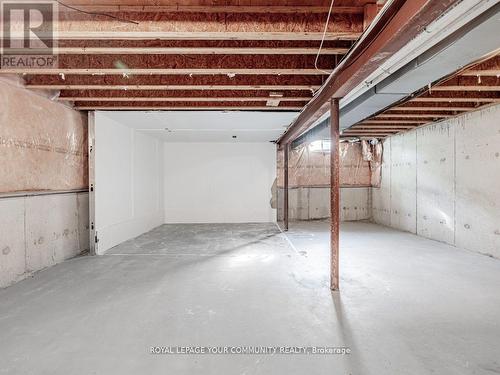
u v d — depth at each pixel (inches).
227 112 161.3
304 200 297.6
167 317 86.6
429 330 79.0
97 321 84.1
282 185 297.0
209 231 235.5
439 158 194.2
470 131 168.7
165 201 282.8
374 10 76.0
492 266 136.8
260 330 79.1
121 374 61.1
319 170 299.0
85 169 168.7
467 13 60.1
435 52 78.0
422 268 133.5
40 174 132.6
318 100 127.4
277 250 169.5
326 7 79.2
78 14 78.7
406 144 231.5
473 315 87.5
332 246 108.0
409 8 58.0
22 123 121.8
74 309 92.0
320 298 100.1
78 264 142.3
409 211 228.2
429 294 103.3
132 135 211.0
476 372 61.9
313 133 213.2
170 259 150.7
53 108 140.9
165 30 79.4
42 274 127.1
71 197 155.8
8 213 114.2
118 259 151.3
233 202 287.0
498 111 151.6
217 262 144.7
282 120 182.1
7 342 73.3
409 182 227.9
